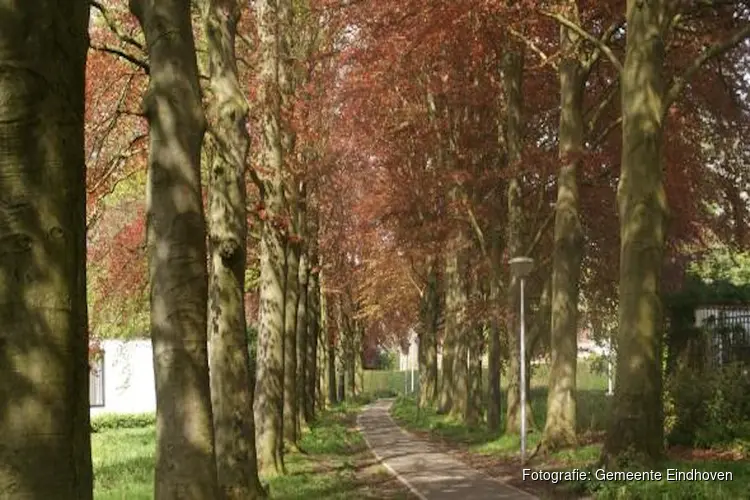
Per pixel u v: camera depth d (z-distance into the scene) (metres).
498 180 25.39
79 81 3.83
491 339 26.91
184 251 7.74
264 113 17.67
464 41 20.06
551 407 18.97
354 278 46.69
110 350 38.34
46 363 3.52
